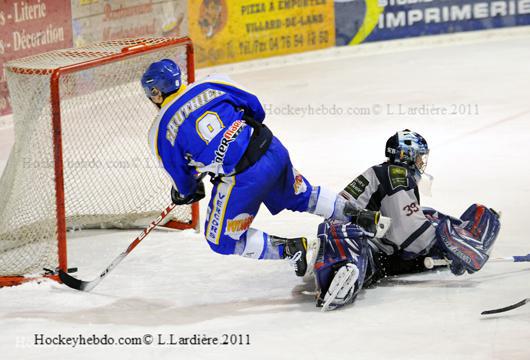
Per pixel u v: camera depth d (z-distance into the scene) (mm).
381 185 9914
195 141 9273
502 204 13445
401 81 26469
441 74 27203
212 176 9547
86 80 16234
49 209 11195
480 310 9031
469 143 18047
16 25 22703
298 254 9523
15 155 11672
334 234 9484
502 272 10289
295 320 9094
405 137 9984
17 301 10141
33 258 11500
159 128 9445
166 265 11492
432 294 9633
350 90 25531
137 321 9328
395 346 8141
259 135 9391
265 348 8281
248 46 30750
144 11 27047
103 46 12914
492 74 26562
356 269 9062
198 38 29188
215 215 9500
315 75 28703
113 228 13625
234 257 11680
